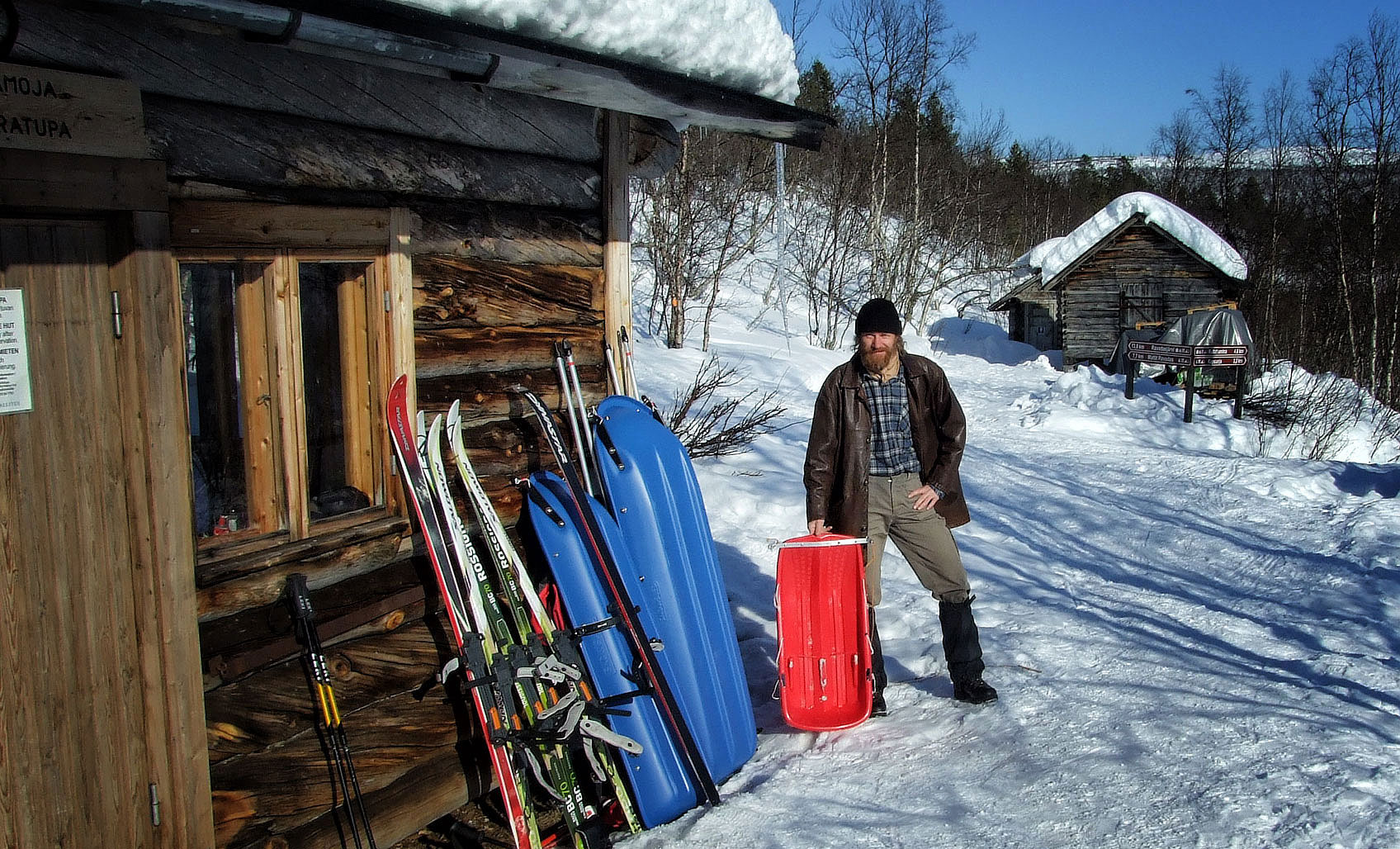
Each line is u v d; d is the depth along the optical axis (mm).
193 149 2578
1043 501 8117
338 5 2352
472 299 3469
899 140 30156
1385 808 2980
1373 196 27469
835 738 3914
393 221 3123
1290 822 2938
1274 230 35094
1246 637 4820
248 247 2748
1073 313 24094
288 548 2869
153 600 2525
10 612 2281
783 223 32125
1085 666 4469
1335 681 4109
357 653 3096
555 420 3834
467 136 3398
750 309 27703
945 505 4066
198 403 2869
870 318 3885
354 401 3201
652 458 3740
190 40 2557
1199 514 7578
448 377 3393
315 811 2938
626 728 3330
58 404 2354
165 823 2564
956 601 4082
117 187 2371
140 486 2498
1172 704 3928
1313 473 8680
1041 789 3299
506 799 3049
